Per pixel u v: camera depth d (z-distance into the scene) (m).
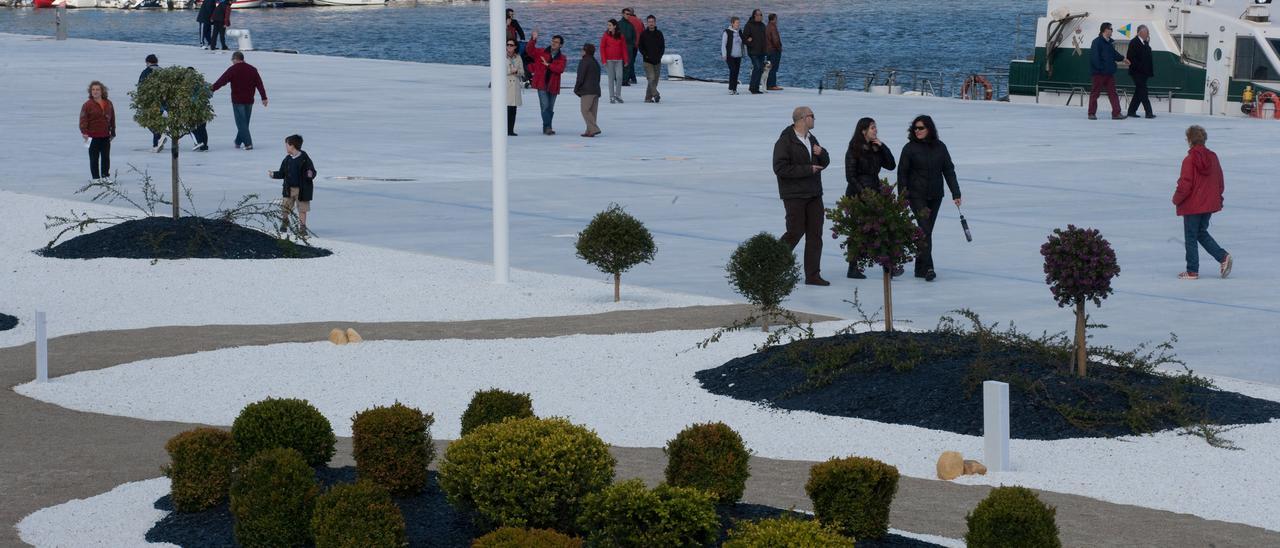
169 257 17.48
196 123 18.59
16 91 41.72
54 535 7.69
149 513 8.03
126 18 123.12
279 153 28.72
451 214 21.56
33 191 23.52
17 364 12.59
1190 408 10.44
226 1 59.25
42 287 16.16
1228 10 38.50
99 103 24.42
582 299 15.54
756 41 42.94
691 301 15.38
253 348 13.08
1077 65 40.62
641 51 40.22
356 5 149.38
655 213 21.53
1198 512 8.39
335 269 17.19
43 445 9.84
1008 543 6.68
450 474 7.32
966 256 18.17
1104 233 19.70
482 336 13.59
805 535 6.20
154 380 11.98
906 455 9.76
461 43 99.31
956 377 10.81
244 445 8.31
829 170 26.19
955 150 29.47
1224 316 14.56
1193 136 16.42
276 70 50.34
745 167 26.62
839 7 142.50
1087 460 9.57
